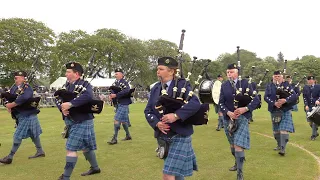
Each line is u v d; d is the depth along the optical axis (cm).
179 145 292
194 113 286
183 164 290
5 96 493
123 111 664
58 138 721
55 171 455
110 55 3578
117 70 672
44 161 510
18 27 2597
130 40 3825
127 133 702
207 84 816
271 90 563
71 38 3456
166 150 294
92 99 389
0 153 569
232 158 526
